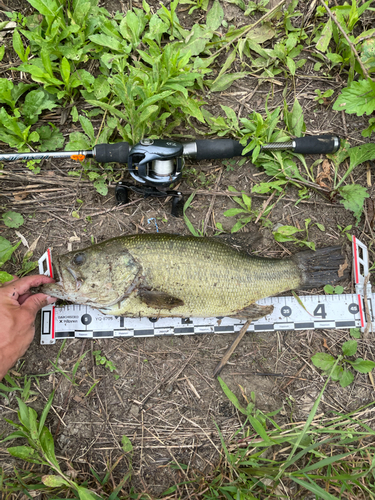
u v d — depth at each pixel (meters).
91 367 0.60
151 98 0.54
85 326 0.60
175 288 0.54
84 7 0.58
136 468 0.58
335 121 0.64
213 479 0.58
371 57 0.59
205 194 0.62
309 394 0.61
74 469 0.58
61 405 0.59
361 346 0.61
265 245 0.62
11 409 0.59
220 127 0.61
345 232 0.63
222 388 0.58
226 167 0.62
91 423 0.59
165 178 0.54
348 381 0.60
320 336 0.62
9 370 0.59
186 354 0.61
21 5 0.61
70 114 0.62
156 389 0.60
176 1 0.58
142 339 0.61
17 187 0.61
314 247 0.60
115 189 0.59
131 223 0.62
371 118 0.61
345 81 0.63
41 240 0.61
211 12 0.62
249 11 0.62
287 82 0.64
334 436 0.60
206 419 0.60
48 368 0.60
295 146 0.59
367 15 0.63
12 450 0.53
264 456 0.58
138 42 0.60
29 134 0.60
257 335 0.62
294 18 0.63
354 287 0.62
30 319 0.56
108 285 0.55
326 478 0.53
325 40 0.60
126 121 0.59
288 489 0.58
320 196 0.63
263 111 0.64
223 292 0.55
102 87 0.59
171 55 0.57
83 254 0.55
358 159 0.61
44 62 0.57
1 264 0.58
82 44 0.60
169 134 0.61
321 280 0.60
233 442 0.59
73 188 0.61
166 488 0.58
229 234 0.58
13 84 0.61
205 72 0.59
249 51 0.63
